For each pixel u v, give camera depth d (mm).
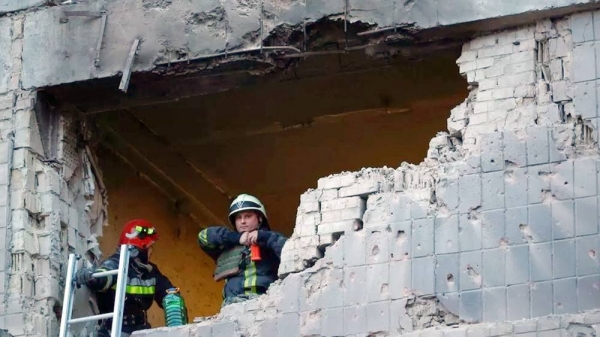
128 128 31047
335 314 25578
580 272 24359
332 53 27812
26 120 28734
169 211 32906
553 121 25656
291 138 31781
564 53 26078
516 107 26031
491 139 25578
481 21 26422
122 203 31578
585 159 24969
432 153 26375
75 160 29531
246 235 27688
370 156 32500
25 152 28609
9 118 28812
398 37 27031
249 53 27734
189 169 32656
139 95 29031
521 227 24938
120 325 26969
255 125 31344
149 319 31672
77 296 28469
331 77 29328
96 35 28656
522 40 26391
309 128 31406
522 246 24828
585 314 23969
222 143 31953
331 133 31609
